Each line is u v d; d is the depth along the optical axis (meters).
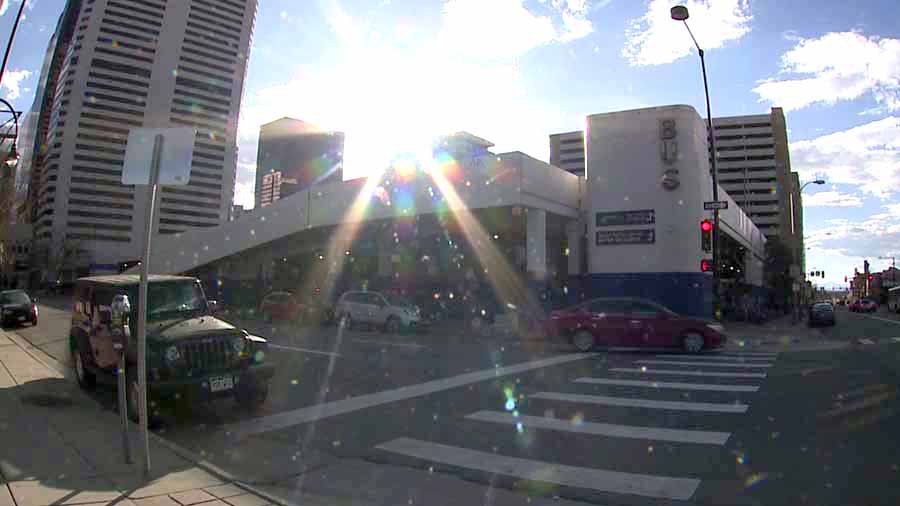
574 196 28.95
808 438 6.81
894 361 14.34
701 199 25.45
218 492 5.12
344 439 7.14
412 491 5.32
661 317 16.12
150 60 83.38
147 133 5.63
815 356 15.55
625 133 26.00
